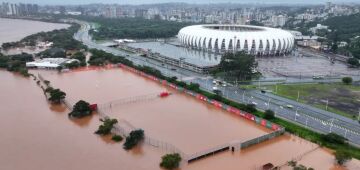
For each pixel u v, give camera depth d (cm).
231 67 19400
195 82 18888
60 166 9206
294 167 8950
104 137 11200
